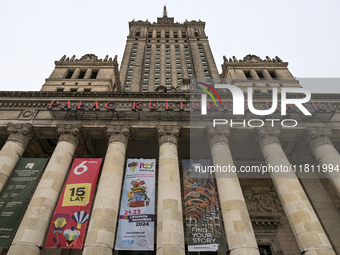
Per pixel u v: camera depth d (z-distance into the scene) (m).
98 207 20.78
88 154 34.09
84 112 30.19
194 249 20.27
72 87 42.06
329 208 29.97
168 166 24.78
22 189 23.22
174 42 85.00
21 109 32.03
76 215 20.91
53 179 23.33
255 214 30.72
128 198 22.45
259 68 49.34
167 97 33.91
